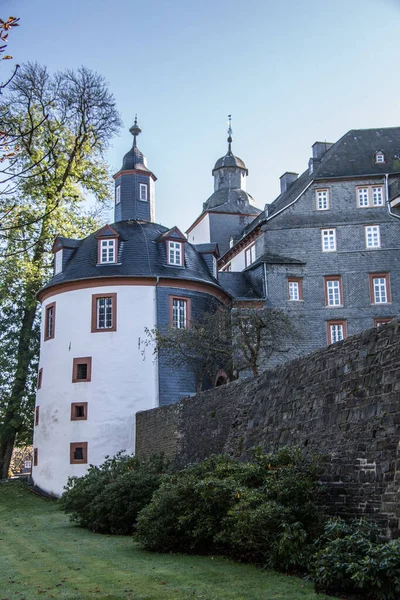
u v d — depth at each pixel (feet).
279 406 53.72
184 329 101.81
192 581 35.04
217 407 70.03
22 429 134.82
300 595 30.48
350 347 44.37
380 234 138.72
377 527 35.27
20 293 129.49
